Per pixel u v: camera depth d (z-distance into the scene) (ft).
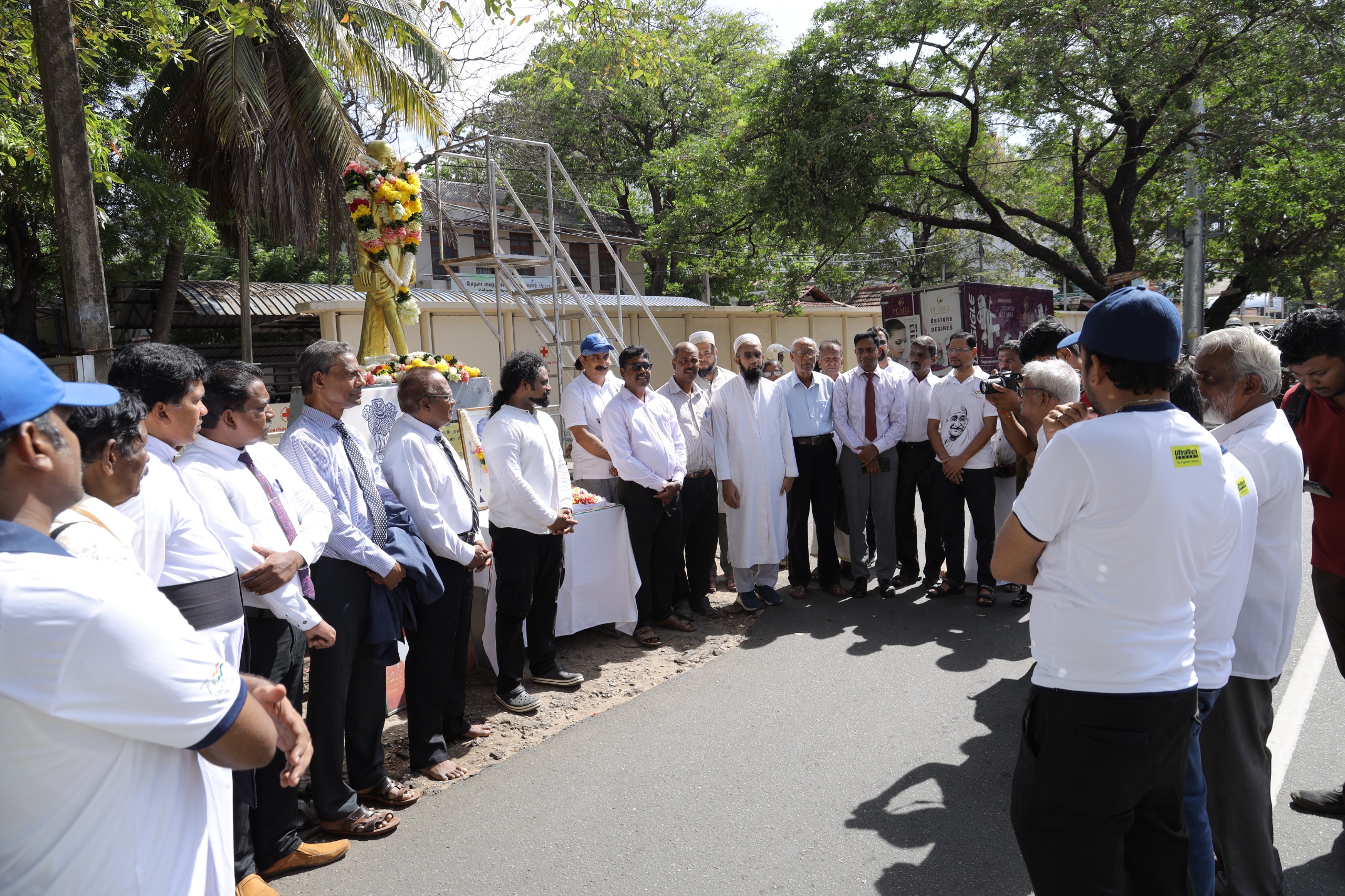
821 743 12.87
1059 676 6.28
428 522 12.07
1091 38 42.22
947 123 53.78
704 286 72.84
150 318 52.80
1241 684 8.39
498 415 14.71
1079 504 6.13
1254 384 8.44
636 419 17.79
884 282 98.22
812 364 20.59
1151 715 6.02
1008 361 18.83
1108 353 6.26
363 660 11.16
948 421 19.74
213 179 40.27
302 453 10.77
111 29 22.18
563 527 14.48
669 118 77.20
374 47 36.52
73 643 3.90
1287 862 9.47
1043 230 78.84
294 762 5.52
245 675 5.58
